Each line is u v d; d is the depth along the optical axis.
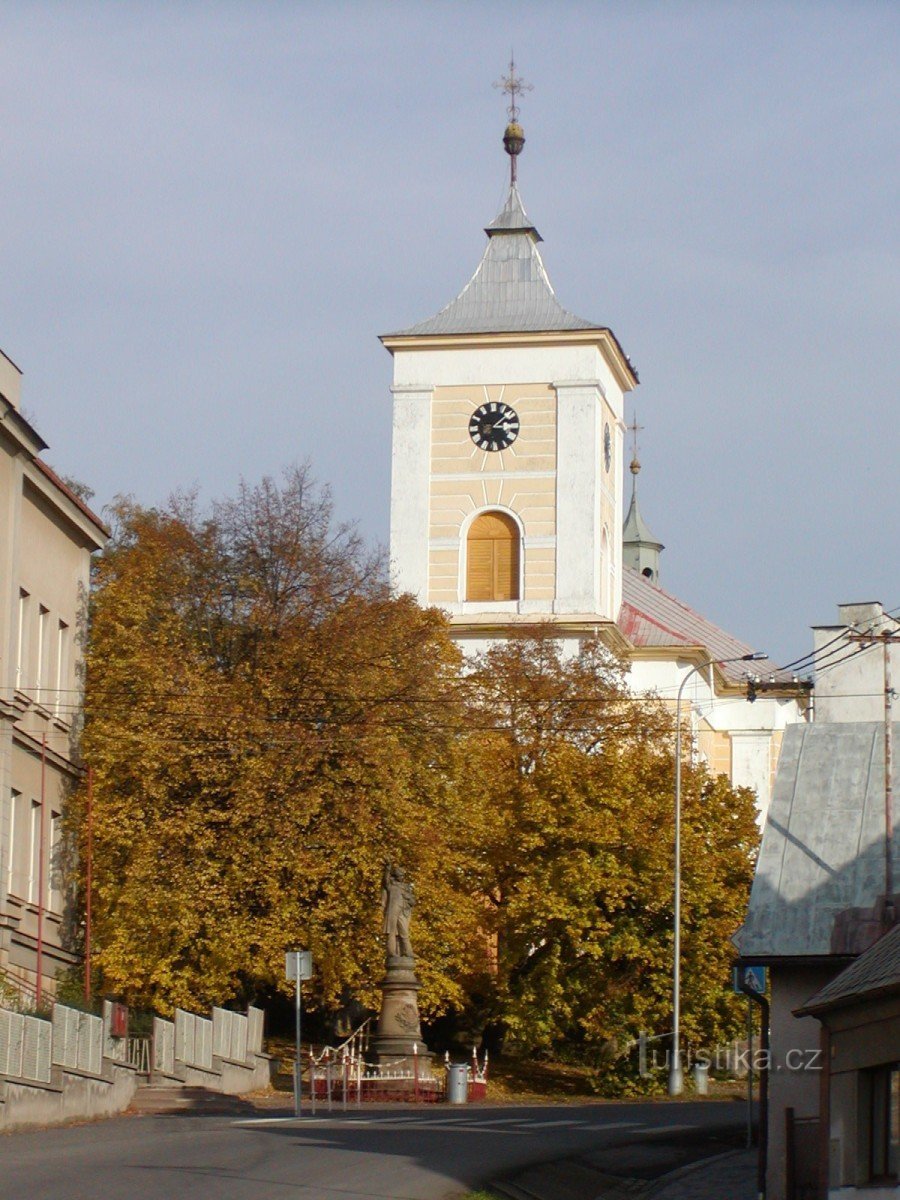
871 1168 23.53
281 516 60.41
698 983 60.56
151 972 54.00
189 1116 41.88
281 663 57.41
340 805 55.53
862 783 32.41
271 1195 24.64
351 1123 39.28
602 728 67.50
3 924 47.97
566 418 83.31
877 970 24.20
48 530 53.88
